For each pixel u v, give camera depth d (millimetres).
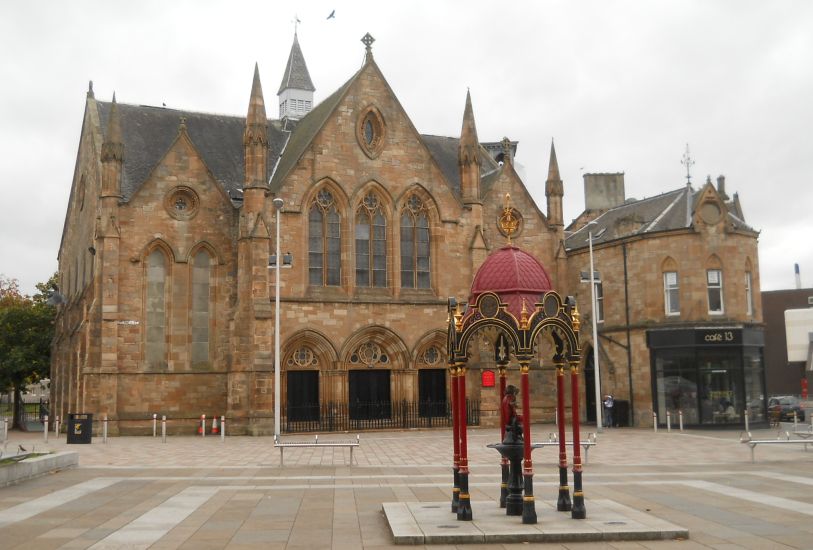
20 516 18734
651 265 53656
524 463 17172
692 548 15086
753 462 30578
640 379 53625
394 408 52875
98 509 19703
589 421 58281
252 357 48406
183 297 50875
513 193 60375
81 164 60375
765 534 16281
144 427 48969
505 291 18688
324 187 52812
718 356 51688
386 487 23641
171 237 50844
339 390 51344
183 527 17375
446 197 55844
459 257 55906
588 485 23719
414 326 53750
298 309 50719
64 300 62719
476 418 54156
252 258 49094
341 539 16141
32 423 70750
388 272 54000
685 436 44531
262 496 21891
